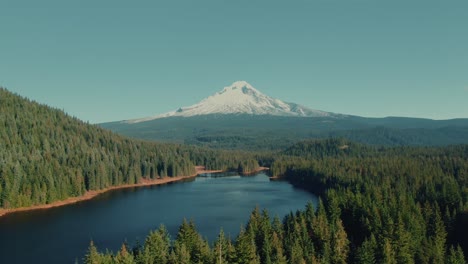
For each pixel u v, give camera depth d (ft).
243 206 639.35
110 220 532.32
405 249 335.88
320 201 453.99
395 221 394.32
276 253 325.21
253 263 287.48
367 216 416.26
